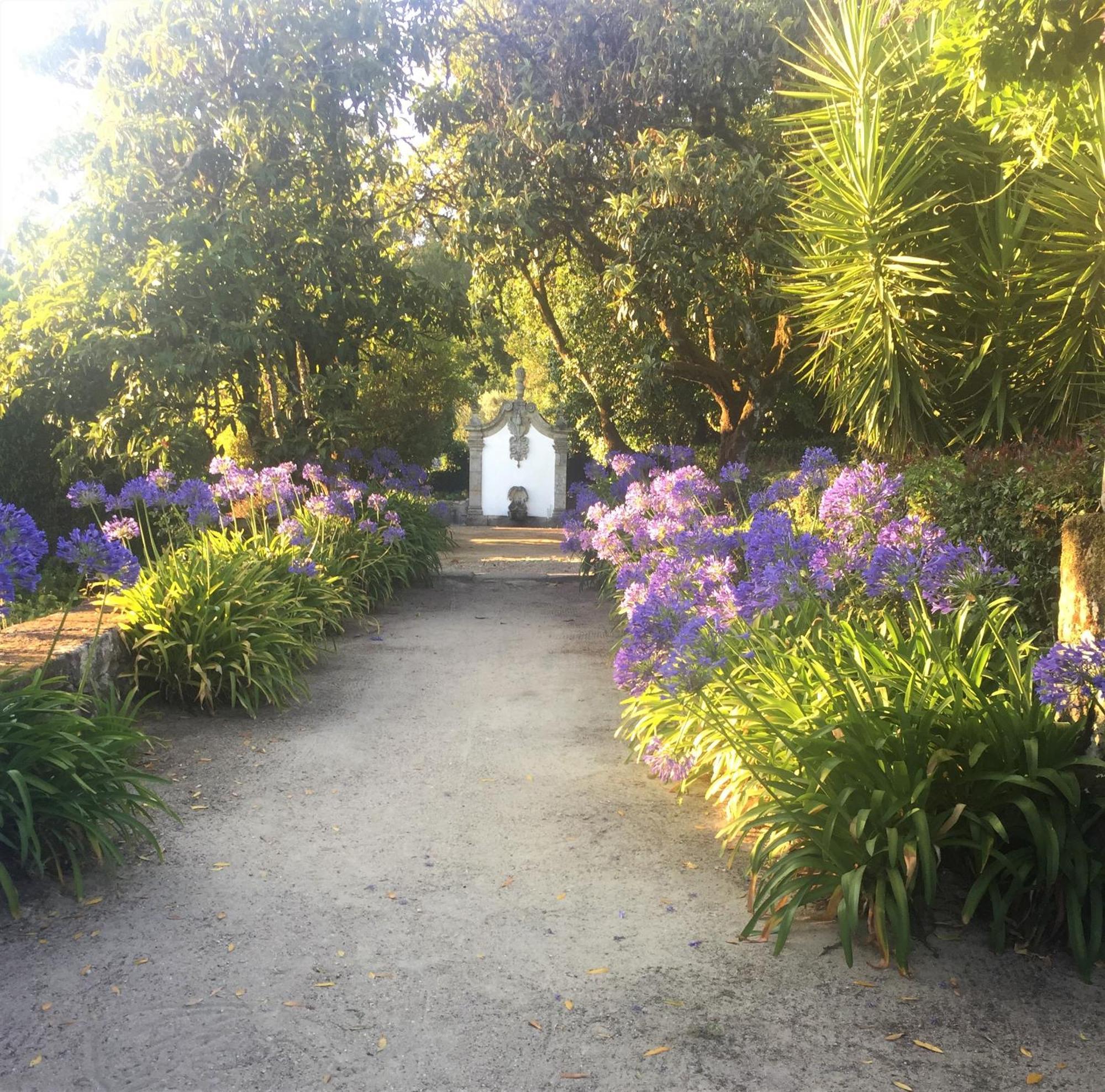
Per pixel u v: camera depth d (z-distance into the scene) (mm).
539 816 4090
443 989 2734
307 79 9664
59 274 9766
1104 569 3025
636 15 9727
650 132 9641
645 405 15102
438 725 5520
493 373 32156
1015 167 5809
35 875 3328
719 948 2973
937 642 3463
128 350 8617
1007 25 3158
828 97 6449
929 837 2850
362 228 10852
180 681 5621
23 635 5098
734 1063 2400
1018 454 5070
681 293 9586
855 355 6641
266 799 4270
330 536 9539
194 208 9266
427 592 11062
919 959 2869
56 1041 2451
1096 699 2863
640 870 3545
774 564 3912
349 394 10312
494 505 26344
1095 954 2768
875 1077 2346
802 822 3057
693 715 3924
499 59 10508
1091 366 5871
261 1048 2439
